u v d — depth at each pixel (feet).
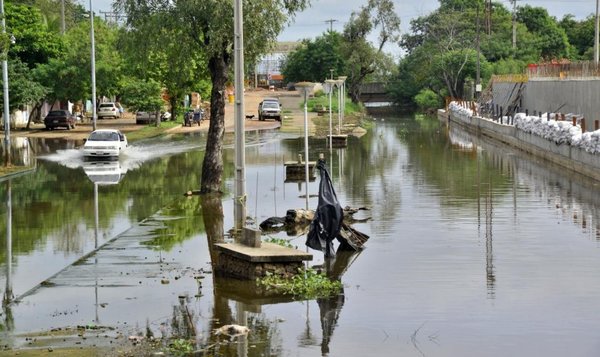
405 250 58.75
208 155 90.02
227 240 62.64
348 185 96.27
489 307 43.70
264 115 233.14
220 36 83.66
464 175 105.81
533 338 38.50
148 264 54.75
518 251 57.77
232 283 49.60
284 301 45.60
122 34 89.15
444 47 349.41
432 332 39.60
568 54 350.64
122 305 44.93
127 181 101.35
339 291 47.55
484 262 54.54
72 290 48.19
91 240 63.16
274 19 86.43
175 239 63.46
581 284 48.39
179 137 181.06
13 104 164.25
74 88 202.28
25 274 52.26
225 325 40.78
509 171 110.01
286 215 70.79
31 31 199.72
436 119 288.92
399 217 73.10
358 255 57.47
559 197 84.53
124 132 192.85
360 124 230.89
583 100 140.67
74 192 90.84
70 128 200.23
